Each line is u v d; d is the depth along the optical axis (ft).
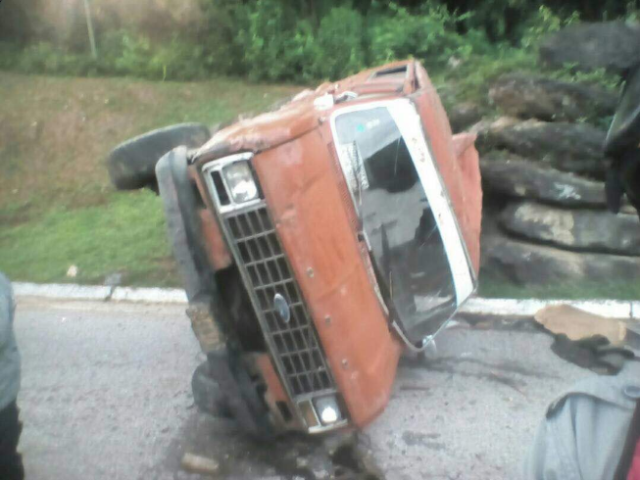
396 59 36.78
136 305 22.90
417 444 15.51
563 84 24.30
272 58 37.01
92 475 15.01
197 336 13.26
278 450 15.40
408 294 15.47
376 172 15.03
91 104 34.09
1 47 38.04
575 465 5.66
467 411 16.58
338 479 14.51
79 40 38.42
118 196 30.14
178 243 13.43
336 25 38.29
